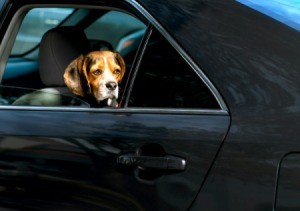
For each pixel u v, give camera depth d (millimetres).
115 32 7516
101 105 3428
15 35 3715
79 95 3541
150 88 3193
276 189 2814
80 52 3932
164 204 2982
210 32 3068
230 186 2881
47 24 7164
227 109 2965
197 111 3027
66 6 3578
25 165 3236
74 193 3150
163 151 3002
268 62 2955
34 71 5418
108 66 3498
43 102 3572
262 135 2867
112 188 3070
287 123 2850
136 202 3031
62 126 3227
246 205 2854
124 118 3148
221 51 3025
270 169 2828
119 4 3359
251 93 2939
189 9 3152
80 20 5602
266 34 3012
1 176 3277
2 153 3287
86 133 3162
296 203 2787
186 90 3086
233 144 2898
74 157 3150
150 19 3191
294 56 2941
